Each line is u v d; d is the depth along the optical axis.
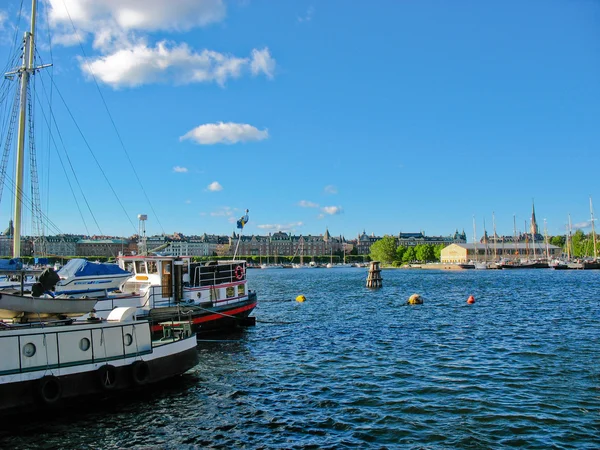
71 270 28.22
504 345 33.28
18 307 21.16
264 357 30.84
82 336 20.14
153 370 22.45
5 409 17.98
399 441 17.41
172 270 34.72
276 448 16.98
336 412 20.47
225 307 37.88
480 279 120.06
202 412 20.45
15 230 33.59
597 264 171.62
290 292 87.88
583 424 18.64
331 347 33.88
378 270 95.56
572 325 41.12
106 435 18.06
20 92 34.75
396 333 39.31
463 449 16.66
